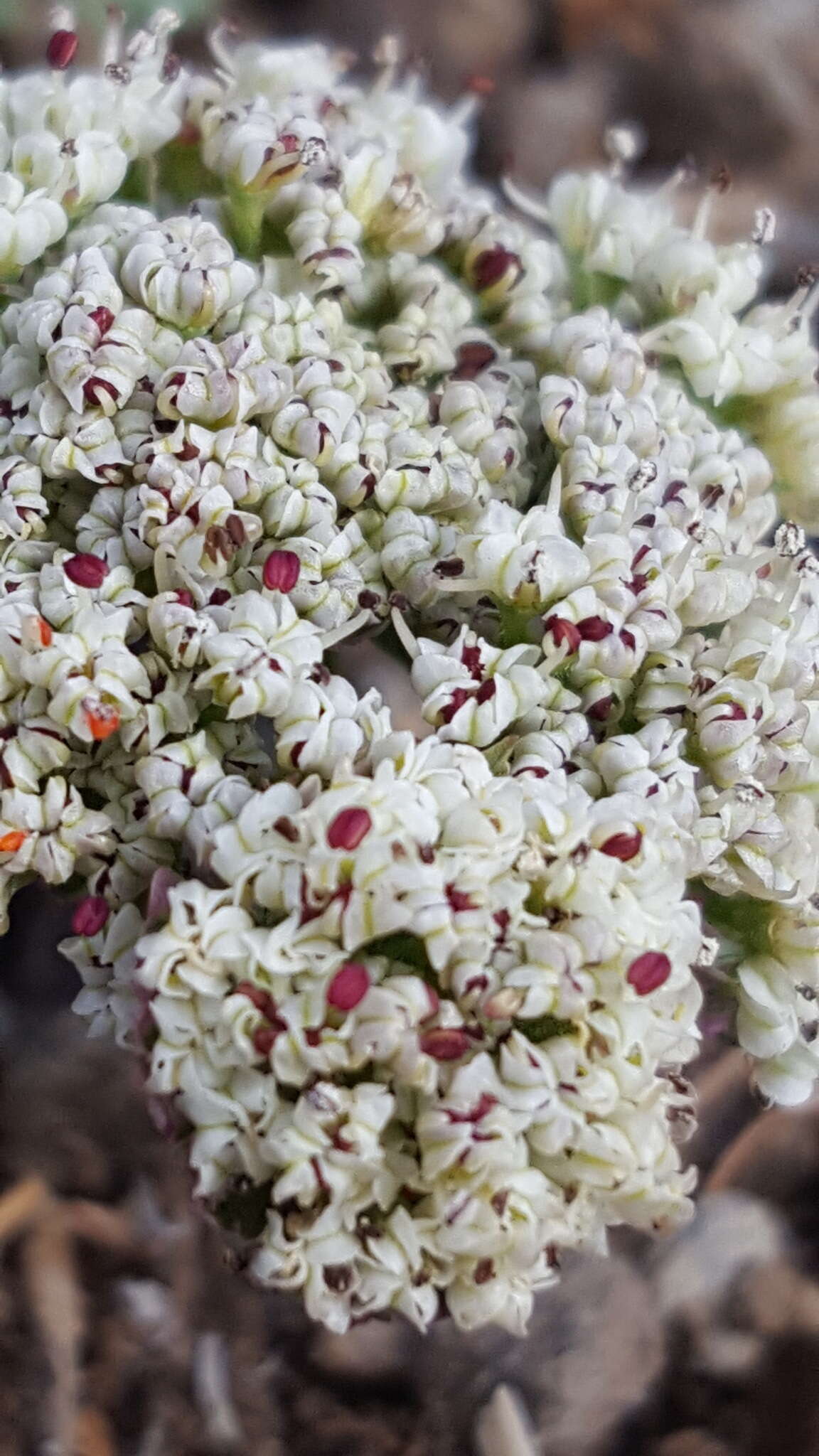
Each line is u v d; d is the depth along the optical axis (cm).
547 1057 5
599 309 6
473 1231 5
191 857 5
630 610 6
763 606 6
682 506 6
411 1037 5
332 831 5
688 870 5
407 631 6
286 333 6
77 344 6
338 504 6
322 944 5
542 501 6
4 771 5
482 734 5
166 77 6
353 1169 5
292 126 6
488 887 5
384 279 6
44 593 5
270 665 5
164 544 5
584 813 5
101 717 5
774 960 6
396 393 6
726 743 5
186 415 6
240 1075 5
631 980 5
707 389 6
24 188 6
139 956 5
